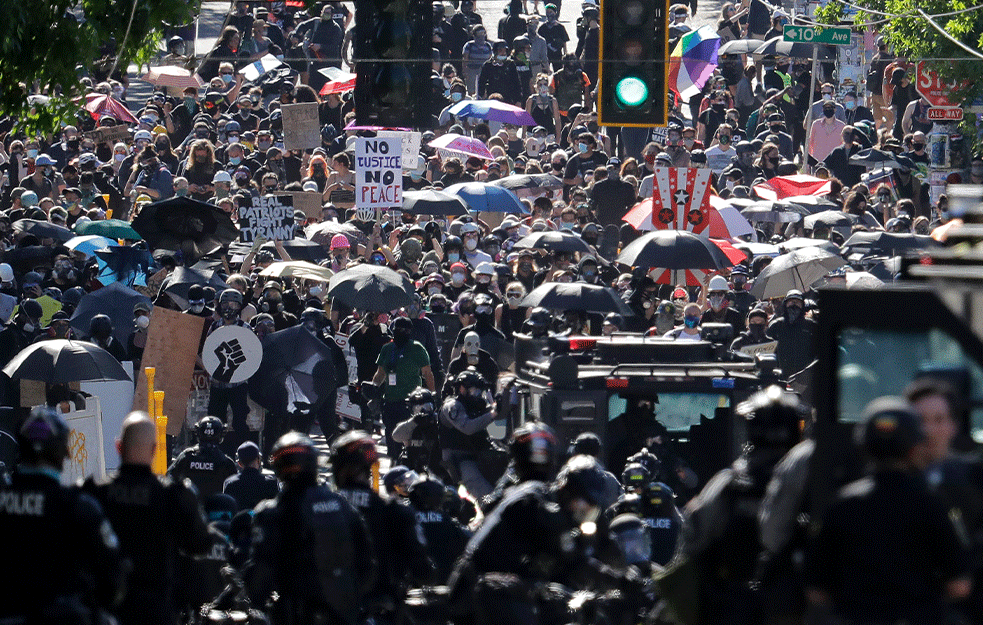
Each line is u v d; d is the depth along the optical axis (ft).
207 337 188.55
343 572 94.84
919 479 67.72
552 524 92.58
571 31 481.05
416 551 101.96
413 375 196.44
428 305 222.69
